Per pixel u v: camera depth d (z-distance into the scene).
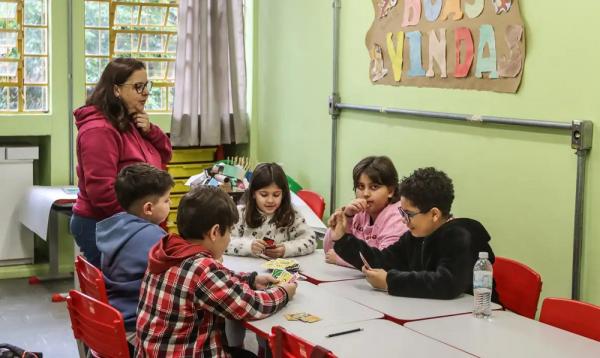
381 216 3.19
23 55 5.10
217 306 2.30
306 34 4.86
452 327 2.30
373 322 2.35
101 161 3.17
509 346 2.15
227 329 3.30
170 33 5.45
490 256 2.68
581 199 3.07
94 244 3.29
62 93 5.16
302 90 4.94
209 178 4.66
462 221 2.69
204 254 2.36
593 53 3.02
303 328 2.29
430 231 2.71
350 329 2.28
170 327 2.30
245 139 5.51
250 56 5.49
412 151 4.00
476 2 3.52
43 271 5.29
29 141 5.42
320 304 2.53
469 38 3.57
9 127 5.04
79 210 3.28
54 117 5.16
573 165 3.11
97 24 5.25
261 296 2.39
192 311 2.30
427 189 2.67
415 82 3.95
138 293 2.67
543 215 3.26
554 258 3.22
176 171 5.43
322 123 4.73
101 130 3.18
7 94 5.10
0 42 5.03
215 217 2.40
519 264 2.74
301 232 3.35
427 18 3.83
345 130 4.53
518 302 2.72
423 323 2.34
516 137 3.38
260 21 5.40
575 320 2.32
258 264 3.06
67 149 5.22
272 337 2.12
